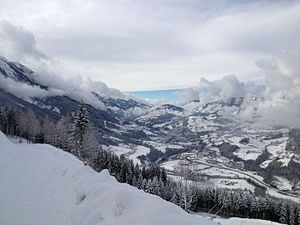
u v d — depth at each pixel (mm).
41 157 24141
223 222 22344
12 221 9805
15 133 86625
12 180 16062
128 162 80125
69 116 77875
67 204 11070
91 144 56531
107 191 10586
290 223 71000
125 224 8047
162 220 7547
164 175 77188
